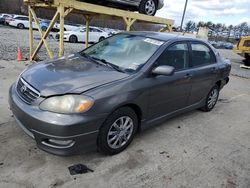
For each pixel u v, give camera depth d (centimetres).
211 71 457
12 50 1057
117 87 287
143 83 316
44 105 259
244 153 352
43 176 258
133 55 353
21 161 277
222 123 458
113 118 287
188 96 416
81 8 636
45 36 713
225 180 285
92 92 268
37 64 350
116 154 312
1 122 360
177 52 384
